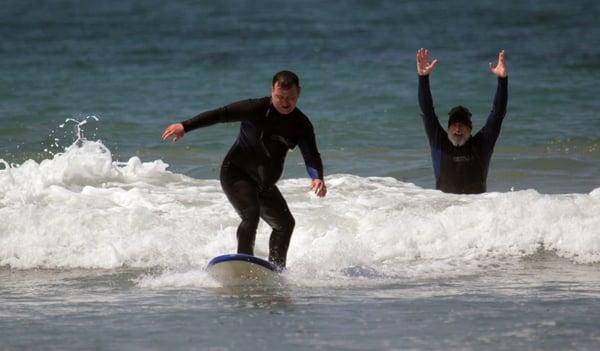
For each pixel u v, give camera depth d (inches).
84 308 943.7
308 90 2974.9
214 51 4571.9
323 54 4350.4
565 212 1238.3
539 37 5108.3
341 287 1021.2
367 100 2741.1
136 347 807.7
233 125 2283.5
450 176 1440.7
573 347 797.2
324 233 1219.9
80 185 1473.9
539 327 856.3
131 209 1305.4
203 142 2082.9
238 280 1021.2
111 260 1145.4
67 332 855.7
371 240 1198.9
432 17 6505.9
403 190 1471.5
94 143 1584.6
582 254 1166.3
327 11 7111.2
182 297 983.0
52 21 6643.7
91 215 1243.2
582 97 2723.9
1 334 850.8
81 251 1167.0
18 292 1019.3
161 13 7209.6
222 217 1282.0
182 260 1152.8
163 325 875.4
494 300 960.3
